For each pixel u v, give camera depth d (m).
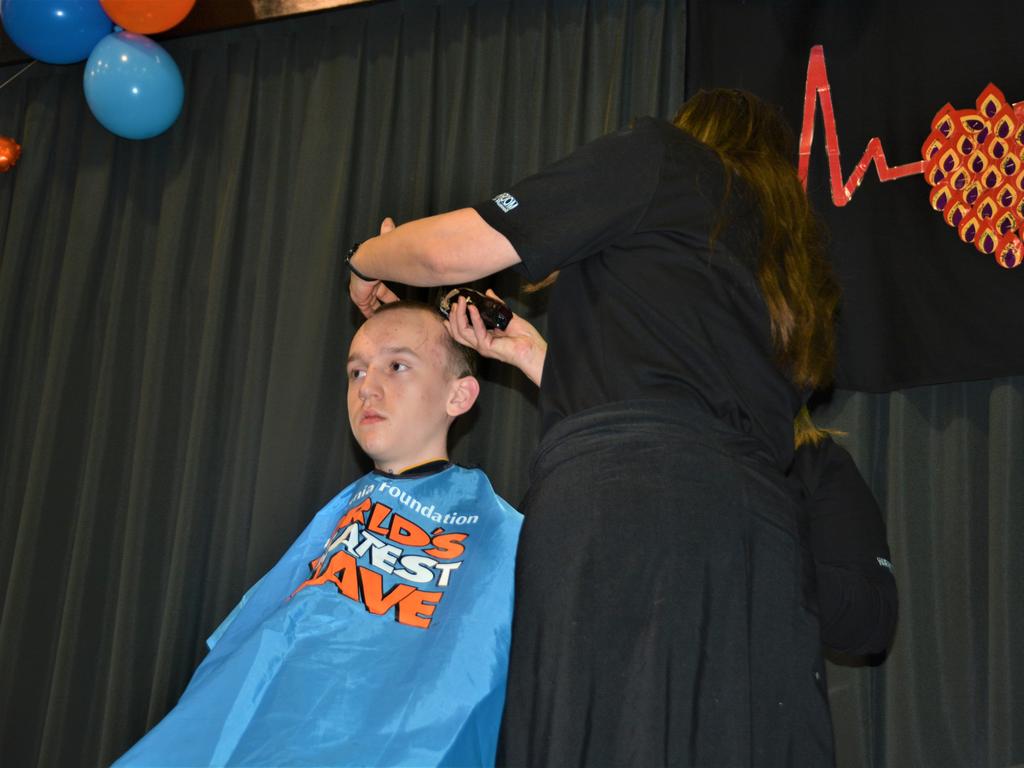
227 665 1.28
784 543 1.04
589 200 1.14
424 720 1.22
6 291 3.17
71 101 3.27
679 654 0.96
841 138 2.37
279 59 3.06
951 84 2.30
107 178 3.15
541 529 1.04
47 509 2.96
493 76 2.78
